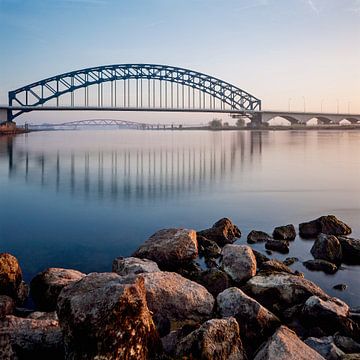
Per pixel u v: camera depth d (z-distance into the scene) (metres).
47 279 8.77
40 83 120.56
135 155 54.25
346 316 7.36
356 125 167.12
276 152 57.38
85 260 12.48
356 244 12.28
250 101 151.50
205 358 5.50
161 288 7.47
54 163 43.72
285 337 5.81
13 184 28.97
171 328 7.00
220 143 84.38
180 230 11.88
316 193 24.56
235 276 9.41
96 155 54.59
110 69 125.56
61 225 17.00
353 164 41.00
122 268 9.40
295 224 16.89
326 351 6.05
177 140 104.94
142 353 5.27
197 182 29.53
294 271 10.74
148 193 24.97
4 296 8.09
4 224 17.19
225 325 5.97
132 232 15.87
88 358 5.03
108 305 5.27
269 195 23.97
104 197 23.62
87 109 119.31
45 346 5.83
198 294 7.60
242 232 15.59
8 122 115.06
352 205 20.83
